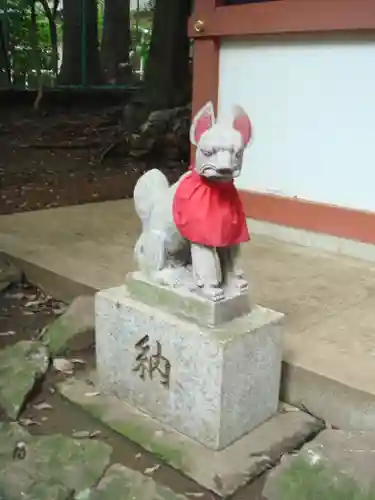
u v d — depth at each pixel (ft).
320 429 5.39
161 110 23.26
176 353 5.07
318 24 8.84
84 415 5.68
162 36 25.20
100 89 27.86
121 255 9.22
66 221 11.55
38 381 6.14
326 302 7.30
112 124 25.50
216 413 4.87
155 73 25.48
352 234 9.16
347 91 8.98
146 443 5.14
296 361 5.68
